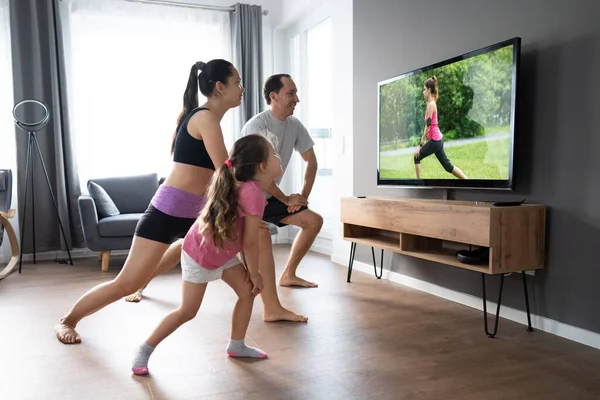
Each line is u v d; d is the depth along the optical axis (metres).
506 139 2.50
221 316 2.77
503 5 2.65
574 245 2.32
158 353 2.21
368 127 3.87
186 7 5.23
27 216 4.68
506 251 2.37
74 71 4.87
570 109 2.31
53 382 1.91
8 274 3.96
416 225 2.84
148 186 4.86
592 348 2.23
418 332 2.47
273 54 5.66
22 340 2.40
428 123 3.07
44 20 4.64
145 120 5.13
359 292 3.30
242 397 1.77
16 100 4.57
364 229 3.65
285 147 3.07
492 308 2.80
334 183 4.40
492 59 2.57
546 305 2.48
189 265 1.92
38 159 4.68
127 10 5.02
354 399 1.75
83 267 4.35
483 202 2.71
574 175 2.30
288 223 3.30
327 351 2.22
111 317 2.78
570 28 2.30
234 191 1.86
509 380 1.90
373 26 3.76
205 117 2.07
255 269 1.91
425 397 1.76
